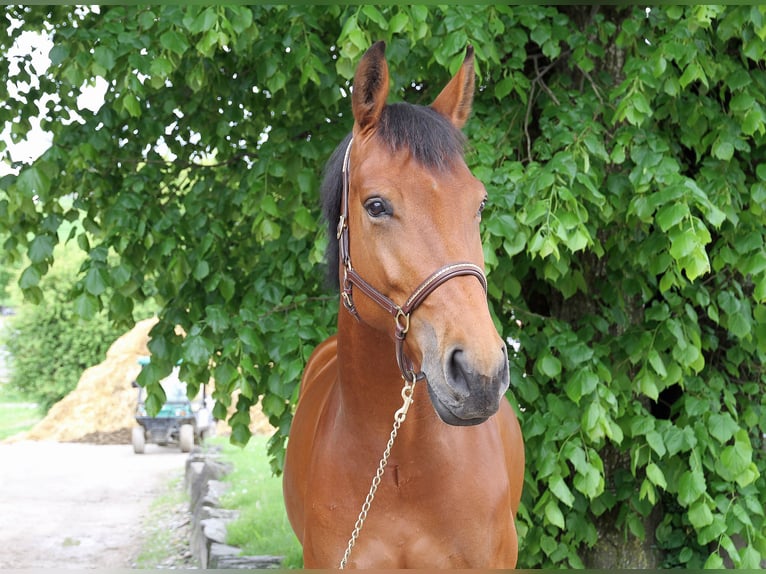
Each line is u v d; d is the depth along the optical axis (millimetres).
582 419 2904
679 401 3340
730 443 3369
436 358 1513
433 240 1576
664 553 3945
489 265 2748
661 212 2662
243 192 3408
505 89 3070
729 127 3096
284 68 3062
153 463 12062
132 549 6906
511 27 3236
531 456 3273
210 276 3529
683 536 3900
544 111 3189
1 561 6531
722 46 3350
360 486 1897
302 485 2291
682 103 3225
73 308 3041
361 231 1700
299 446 2389
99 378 16312
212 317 3084
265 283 3426
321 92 3141
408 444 1849
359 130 1768
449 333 1500
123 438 15234
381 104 1739
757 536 3221
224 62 3631
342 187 1891
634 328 3295
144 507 8742
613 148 3061
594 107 3139
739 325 3102
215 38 2639
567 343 3061
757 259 2943
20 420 17484
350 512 1910
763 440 3820
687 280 3328
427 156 1621
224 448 10578
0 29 3652
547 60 3684
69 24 3697
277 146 3205
